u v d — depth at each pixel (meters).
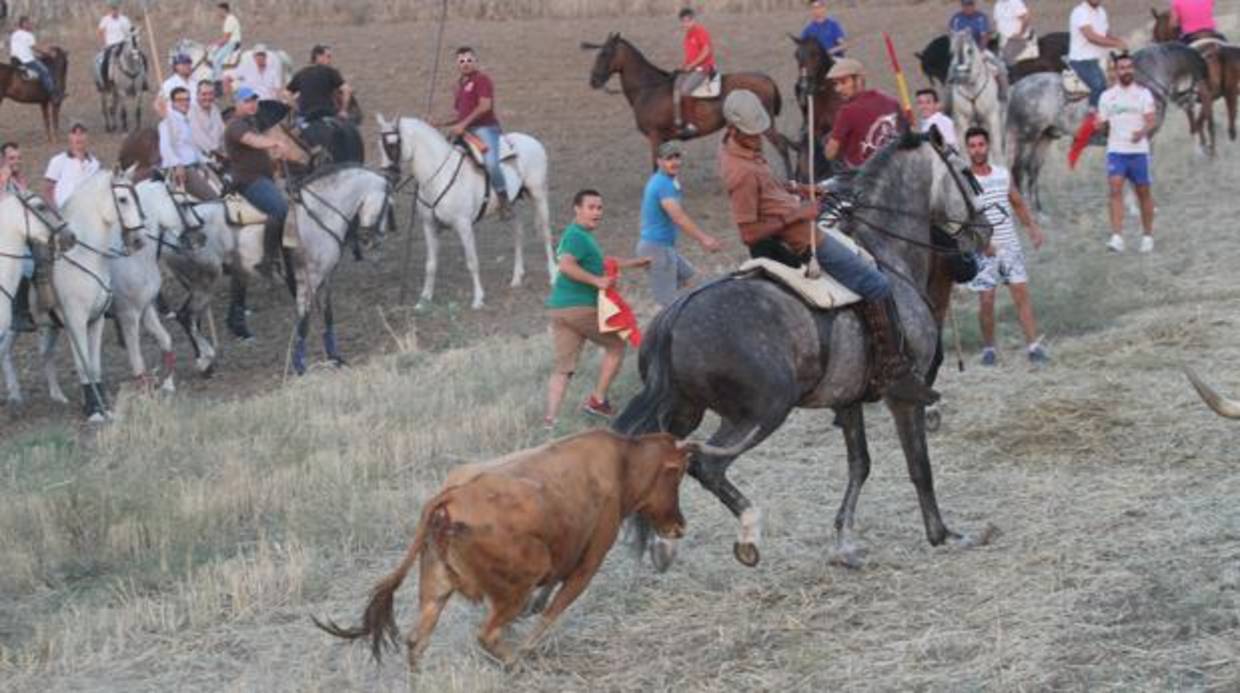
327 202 20.00
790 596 10.94
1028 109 23.92
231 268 20.80
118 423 16.56
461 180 21.72
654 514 10.09
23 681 10.35
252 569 11.77
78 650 10.83
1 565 12.37
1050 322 17.56
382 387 17.38
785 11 45.97
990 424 14.32
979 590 10.74
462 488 9.32
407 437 14.98
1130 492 12.31
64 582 12.32
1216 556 10.80
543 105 35.69
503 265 24.38
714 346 10.36
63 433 16.66
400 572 9.30
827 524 12.30
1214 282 18.81
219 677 10.30
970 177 12.09
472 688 9.59
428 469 14.40
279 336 21.59
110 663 10.59
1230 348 15.87
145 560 12.41
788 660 9.96
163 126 20.84
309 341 21.25
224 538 12.88
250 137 20.28
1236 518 11.48
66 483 13.84
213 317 22.61
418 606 10.47
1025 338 17.20
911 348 11.24
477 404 16.31
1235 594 10.16
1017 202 16.17
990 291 16.12
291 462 14.60
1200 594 10.10
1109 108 20.80
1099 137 24.12
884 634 10.23
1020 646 9.80
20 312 18.03
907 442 11.46
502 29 43.91
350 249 25.81
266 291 23.81
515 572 9.41
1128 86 20.72
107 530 13.09
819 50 24.91
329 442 15.24
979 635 10.05
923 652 9.88
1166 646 9.61
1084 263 19.73
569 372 15.26
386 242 26.20
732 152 10.79
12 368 18.81
